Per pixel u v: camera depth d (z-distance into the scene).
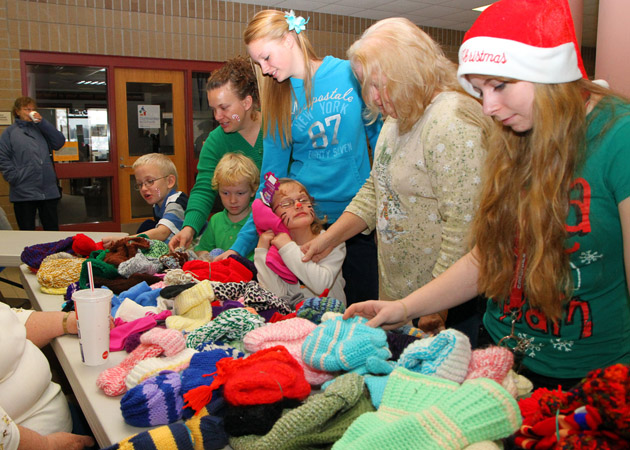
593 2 6.59
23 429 1.07
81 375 1.14
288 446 0.80
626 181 0.83
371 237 1.97
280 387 0.87
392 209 1.44
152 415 0.92
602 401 0.63
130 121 6.61
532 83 0.87
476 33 0.90
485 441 0.73
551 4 0.84
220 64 6.97
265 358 0.94
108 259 1.84
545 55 0.84
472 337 1.46
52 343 1.39
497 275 1.03
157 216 2.75
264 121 1.93
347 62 1.82
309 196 1.82
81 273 1.69
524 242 0.98
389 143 1.44
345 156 1.83
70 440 1.18
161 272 1.85
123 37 6.28
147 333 1.14
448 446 0.71
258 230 1.79
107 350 1.20
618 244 0.90
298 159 1.97
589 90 0.90
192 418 0.89
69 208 6.43
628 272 0.86
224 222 2.35
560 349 0.98
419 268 1.44
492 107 0.91
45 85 6.02
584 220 0.89
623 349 0.97
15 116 5.21
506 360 0.91
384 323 1.08
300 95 1.82
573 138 0.87
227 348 1.13
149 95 6.67
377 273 1.99
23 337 1.22
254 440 0.83
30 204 5.30
